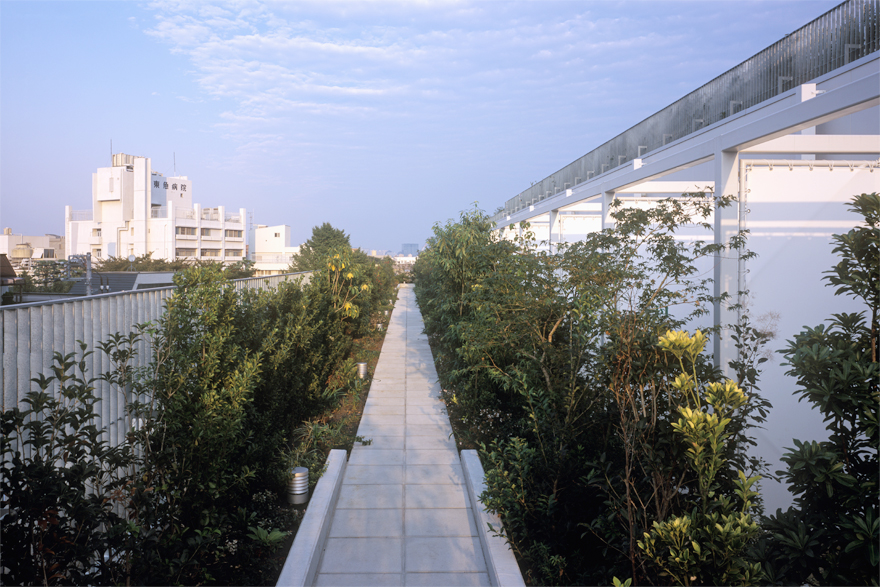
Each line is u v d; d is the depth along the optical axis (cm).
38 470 196
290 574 301
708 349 557
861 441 244
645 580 259
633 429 272
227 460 322
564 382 434
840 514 228
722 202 467
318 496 409
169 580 256
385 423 639
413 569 344
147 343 375
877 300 250
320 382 634
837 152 501
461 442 563
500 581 304
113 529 218
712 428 213
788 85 863
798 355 257
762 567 232
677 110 1179
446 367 868
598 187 759
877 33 696
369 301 1189
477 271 716
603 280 402
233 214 5959
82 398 232
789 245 589
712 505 217
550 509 327
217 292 357
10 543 192
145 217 5097
